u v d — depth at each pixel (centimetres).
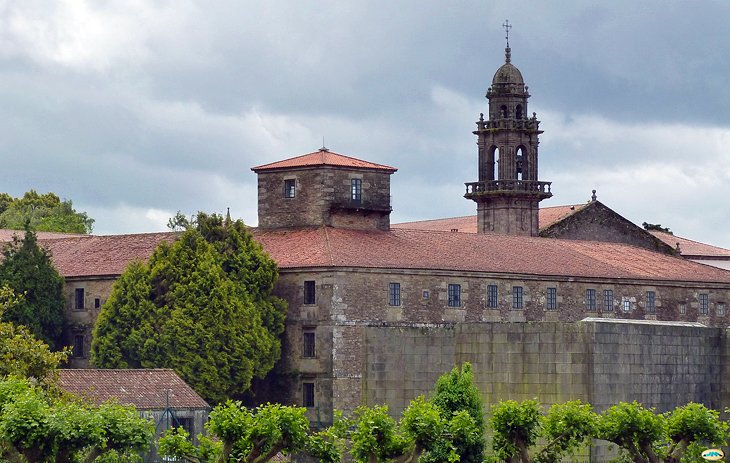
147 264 18662
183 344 18150
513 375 15375
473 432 13312
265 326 18538
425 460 13212
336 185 19588
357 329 18512
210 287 18300
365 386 16012
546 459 13375
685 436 13350
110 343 18425
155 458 14325
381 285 18688
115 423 12288
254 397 18750
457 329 15712
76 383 15188
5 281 19212
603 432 13262
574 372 15112
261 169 19900
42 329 19412
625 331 15312
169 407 15225
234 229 18750
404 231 19962
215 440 15000
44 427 11944
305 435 12662
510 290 19588
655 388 15525
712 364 16025
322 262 18512
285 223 19762
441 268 19050
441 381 13962
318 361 18488
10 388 12631
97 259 19938
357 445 12750
